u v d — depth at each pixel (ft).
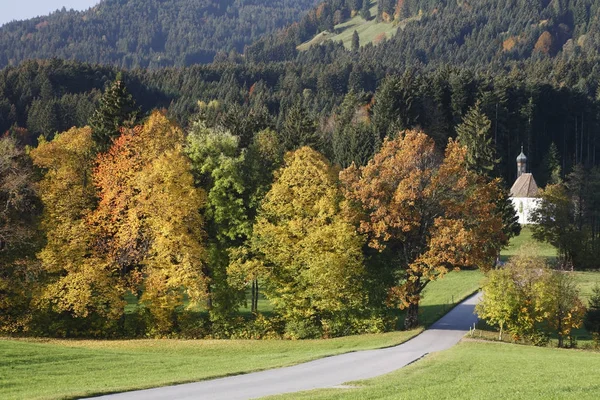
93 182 217.56
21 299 204.33
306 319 204.13
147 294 202.08
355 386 107.65
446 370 123.85
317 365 136.46
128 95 271.08
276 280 205.98
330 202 204.54
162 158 207.00
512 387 99.19
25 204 214.28
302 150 214.90
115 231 211.61
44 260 202.08
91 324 208.54
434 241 193.77
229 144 219.82
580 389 96.99
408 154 200.95
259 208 215.51
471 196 201.57
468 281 305.53
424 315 230.48
